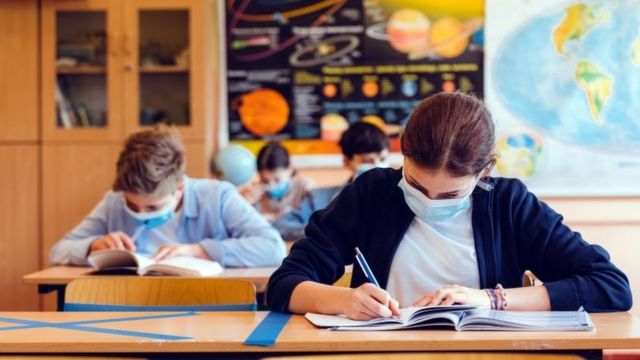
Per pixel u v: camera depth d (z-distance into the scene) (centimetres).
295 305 161
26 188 413
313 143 427
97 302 197
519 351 133
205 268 244
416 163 153
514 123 423
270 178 398
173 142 270
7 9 412
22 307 414
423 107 157
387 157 352
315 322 148
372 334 139
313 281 167
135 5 410
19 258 413
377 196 177
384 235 173
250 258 270
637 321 150
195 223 282
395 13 424
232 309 194
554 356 130
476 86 422
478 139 151
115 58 410
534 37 421
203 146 409
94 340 138
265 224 283
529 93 422
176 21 410
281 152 397
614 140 421
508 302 154
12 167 413
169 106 411
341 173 426
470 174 152
